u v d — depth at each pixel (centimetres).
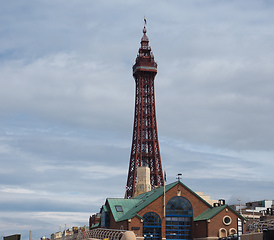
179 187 13800
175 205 13675
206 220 13100
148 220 13288
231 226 13212
